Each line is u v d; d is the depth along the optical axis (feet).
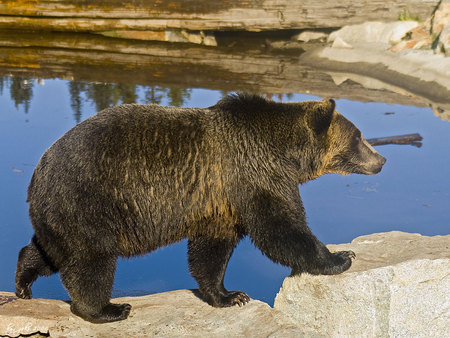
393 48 50.06
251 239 20.16
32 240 20.48
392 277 19.65
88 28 61.62
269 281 25.31
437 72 44.60
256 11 56.80
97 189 18.47
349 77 48.39
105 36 63.36
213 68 52.11
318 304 20.33
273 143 20.13
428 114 39.63
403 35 51.34
